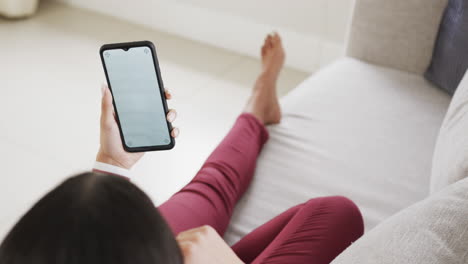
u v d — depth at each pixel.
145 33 2.70
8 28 2.68
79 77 2.34
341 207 1.03
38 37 2.62
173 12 2.64
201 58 2.52
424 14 1.53
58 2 2.92
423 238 0.71
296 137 1.39
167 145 0.95
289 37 2.42
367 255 0.73
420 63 1.58
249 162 1.26
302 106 1.49
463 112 1.13
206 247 0.78
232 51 2.58
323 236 0.98
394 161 1.31
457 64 1.45
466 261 0.67
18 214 1.68
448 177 1.02
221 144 1.28
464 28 1.43
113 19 2.81
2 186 1.77
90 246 0.36
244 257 1.06
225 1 2.49
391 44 1.60
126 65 0.91
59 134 2.00
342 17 2.26
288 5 2.36
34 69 2.38
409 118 1.44
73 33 2.67
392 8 1.56
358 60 1.68
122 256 0.37
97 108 2.16
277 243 0.98
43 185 1.79
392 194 1.22
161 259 0.39
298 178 1.27
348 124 1.42
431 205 0.77
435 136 1.39
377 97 1.51
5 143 1.94
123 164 0.98
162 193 1.78
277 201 1.21
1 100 2.16
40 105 2.15
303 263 0.95
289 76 2.42
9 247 0.37
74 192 0.39
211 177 1.15
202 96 2.25
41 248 0.36
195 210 1.07
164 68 2.42
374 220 1.15
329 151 1.34
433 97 1.52
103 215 0.38
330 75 1.61
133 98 0.92
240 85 2.34
